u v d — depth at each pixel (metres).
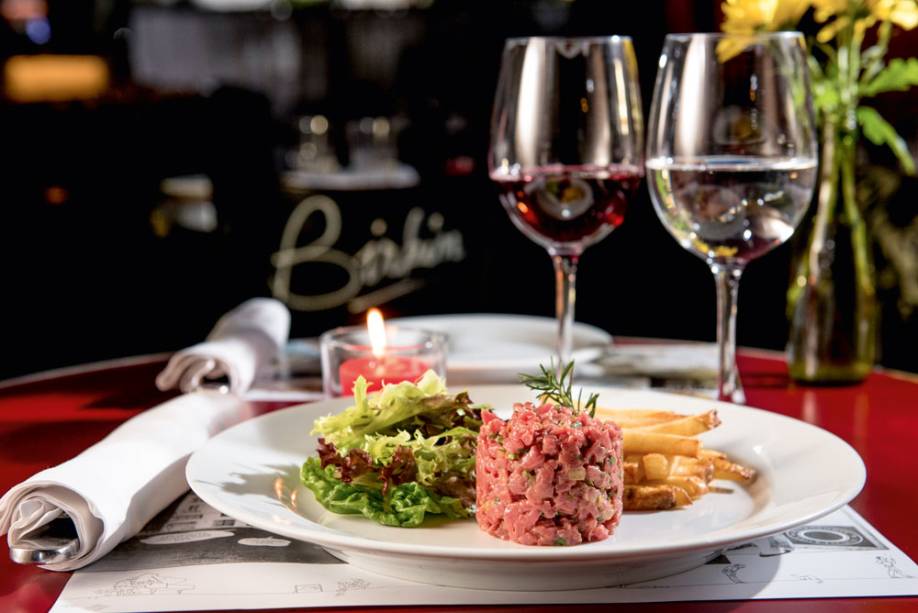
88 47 5.72
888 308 2.45
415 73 6.15
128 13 5.95
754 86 1.07
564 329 1.27
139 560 0.80
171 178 3.67
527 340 1.52
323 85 6.40
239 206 3.41
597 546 0.67
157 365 1.54
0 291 3.18
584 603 0.72
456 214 4.11
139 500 0.84
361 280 3.94
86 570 0.78
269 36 6.40
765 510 0.83
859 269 1.32
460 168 4.22
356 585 0.75
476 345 1.49
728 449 1.00
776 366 1.45
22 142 3.38
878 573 0.77
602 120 1.17
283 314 1.59
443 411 0.90
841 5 1.25
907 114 2.39
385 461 0.85
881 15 1.24
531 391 1.13
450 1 6.05
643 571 0.75
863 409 1.24
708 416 0.90
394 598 0.73
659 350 1.53
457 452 0.86
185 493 0.96
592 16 5.22
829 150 1.32
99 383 1.43
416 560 0.69
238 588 0.74
